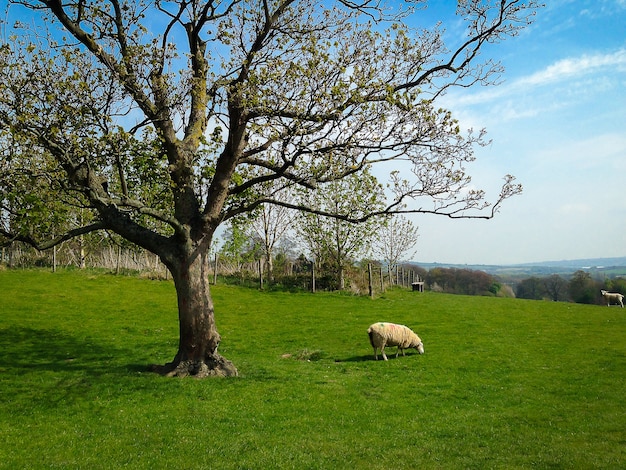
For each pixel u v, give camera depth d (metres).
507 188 15.42
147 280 36.75
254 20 16.38
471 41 16.09
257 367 17.48
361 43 14.92
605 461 9.63
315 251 44.47
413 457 10.01
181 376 15.67
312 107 14.49
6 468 9.03
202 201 17.59
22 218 13.25
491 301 38.19
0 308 25.67
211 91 17.42
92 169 15.13
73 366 16.62
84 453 9.87
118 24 16.09
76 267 40.38
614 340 22.56
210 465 9.45
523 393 14.66
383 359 19.34
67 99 13.92
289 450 10.26
